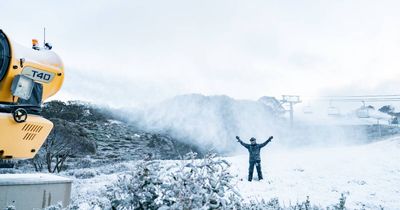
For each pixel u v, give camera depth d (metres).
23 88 5.61
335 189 13.13
